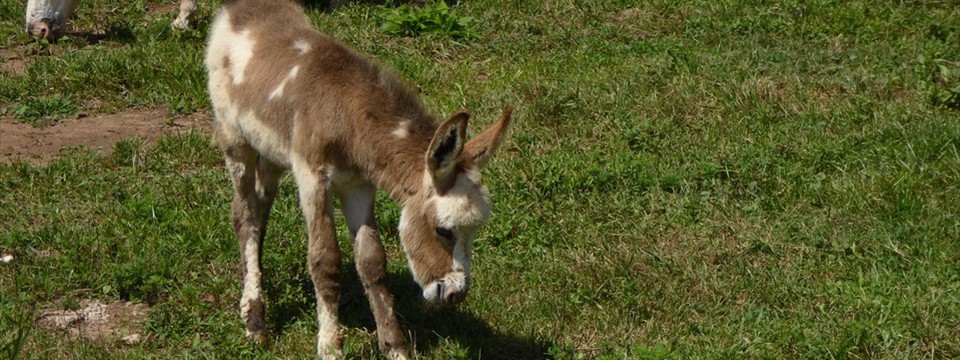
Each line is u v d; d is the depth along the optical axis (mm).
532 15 9820
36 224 7293
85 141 8102
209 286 6805
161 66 8758
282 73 6305
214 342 6492
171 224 7207
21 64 8930
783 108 8492
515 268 7047
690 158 7973
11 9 9562
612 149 8070
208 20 9516
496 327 6629
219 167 7863
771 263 7172
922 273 7027
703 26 9711
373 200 6320
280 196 7520
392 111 6176
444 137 5891
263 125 6363
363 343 6488
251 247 6656
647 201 7633
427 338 6562
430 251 6043
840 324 6684
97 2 9773
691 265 7113
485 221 6035
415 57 9141
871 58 9266
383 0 10086
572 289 6922
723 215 7516
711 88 8633
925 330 6637
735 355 6500
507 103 8445
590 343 6602
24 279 6781
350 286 6883
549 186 7672
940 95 8688
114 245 7039
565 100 8453
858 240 7301
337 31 9367
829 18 9922
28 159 7883
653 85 8742
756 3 10156
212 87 6617
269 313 6707
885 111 8492
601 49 9352
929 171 7844
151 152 7930
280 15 6586
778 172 7820
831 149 8031
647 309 6805
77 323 6637
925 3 10422
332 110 6156
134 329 6609
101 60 8734
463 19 9562
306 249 7043
